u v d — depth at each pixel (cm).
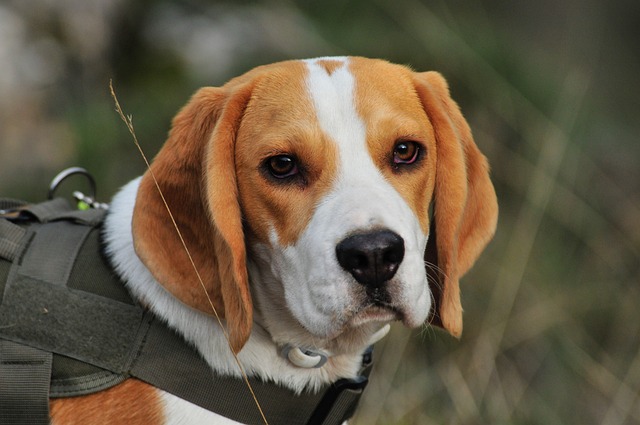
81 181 1248
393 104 551
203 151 550
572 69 1259
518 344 955
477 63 1128
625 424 889
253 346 555
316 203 519
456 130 585
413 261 510
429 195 563
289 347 560
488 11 1443
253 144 537
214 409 540
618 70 1397
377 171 530
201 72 1332
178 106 1275
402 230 502
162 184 555
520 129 1087
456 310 573
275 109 541
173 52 1381
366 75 559
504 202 1061
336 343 566
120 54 1412
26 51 1369
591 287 1005
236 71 1301
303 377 566
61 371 529
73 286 545
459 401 841
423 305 521
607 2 1518
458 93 1123
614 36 1474
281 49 1270
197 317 542
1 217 589
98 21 1394
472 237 595
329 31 1237
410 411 849
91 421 534
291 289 528
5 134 1306
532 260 1003
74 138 1280
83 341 530
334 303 500
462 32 1216
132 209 581
